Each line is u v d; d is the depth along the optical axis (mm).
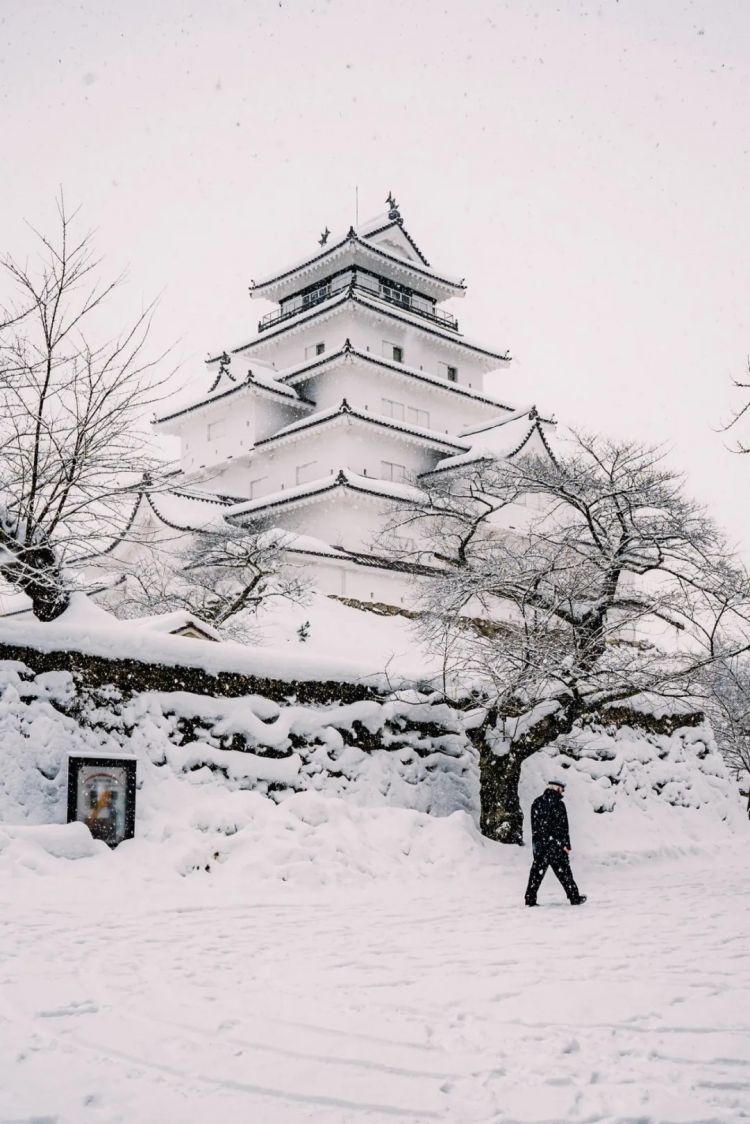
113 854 12578
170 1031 5559
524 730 17438
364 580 40906
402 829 15125
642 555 18672
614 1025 5785
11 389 15672
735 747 31656
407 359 50438
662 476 18750
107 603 30656
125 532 17016
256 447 46938
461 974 7320
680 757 23734
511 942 8922
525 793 19234
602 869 16750
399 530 41719
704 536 18141
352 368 46281
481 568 19188
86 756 13148
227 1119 4203
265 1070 4883
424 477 43719
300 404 48250
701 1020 5895
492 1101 4469
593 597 18656
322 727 17047
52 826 12352
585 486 18844
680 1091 4617
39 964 7305
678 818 22219
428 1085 4688
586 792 20469
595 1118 4254
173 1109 4316
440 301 56219
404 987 6820
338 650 30578
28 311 15812
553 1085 4699
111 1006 6113
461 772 18766
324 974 7273
